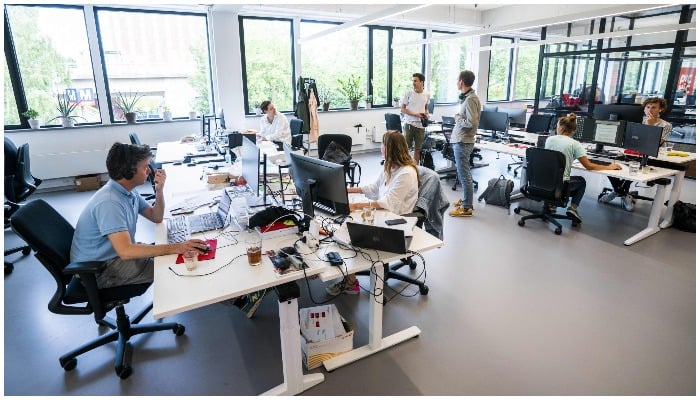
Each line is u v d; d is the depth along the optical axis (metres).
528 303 2.57
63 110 5.26
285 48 6.89
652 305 2.54
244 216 2.20
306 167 2.22
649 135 3.52
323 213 2.35
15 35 4.95
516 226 3.98
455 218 4.24
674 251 3.35
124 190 1.99
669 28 4.43
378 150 8.09
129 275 1.94
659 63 7.13
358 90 7.59
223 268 1.69
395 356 2.09
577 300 2.60
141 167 1.96
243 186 2.95
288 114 7.14
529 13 7.42
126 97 5.73
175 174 3.48
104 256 1.93
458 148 4.19
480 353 2.10
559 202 3.74
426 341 2.20
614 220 4.15
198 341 2.21
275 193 2.77
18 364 2.04
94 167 5.48
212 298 1.46
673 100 6.09
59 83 5.28
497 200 4.61
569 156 3.68
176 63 5.99
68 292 1.91
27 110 5.14
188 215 2.38
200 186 3.07
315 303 2.57
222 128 5.29
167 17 5.77
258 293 2.35
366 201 2.50
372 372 1.98
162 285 1.55
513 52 9.77
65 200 4.90
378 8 6.84
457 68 8.95
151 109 5.97
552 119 5.71
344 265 1.74
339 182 2.03
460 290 2.73
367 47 7.64
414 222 2.05
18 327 2.35
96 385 1.91
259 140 5.05
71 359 2.00
